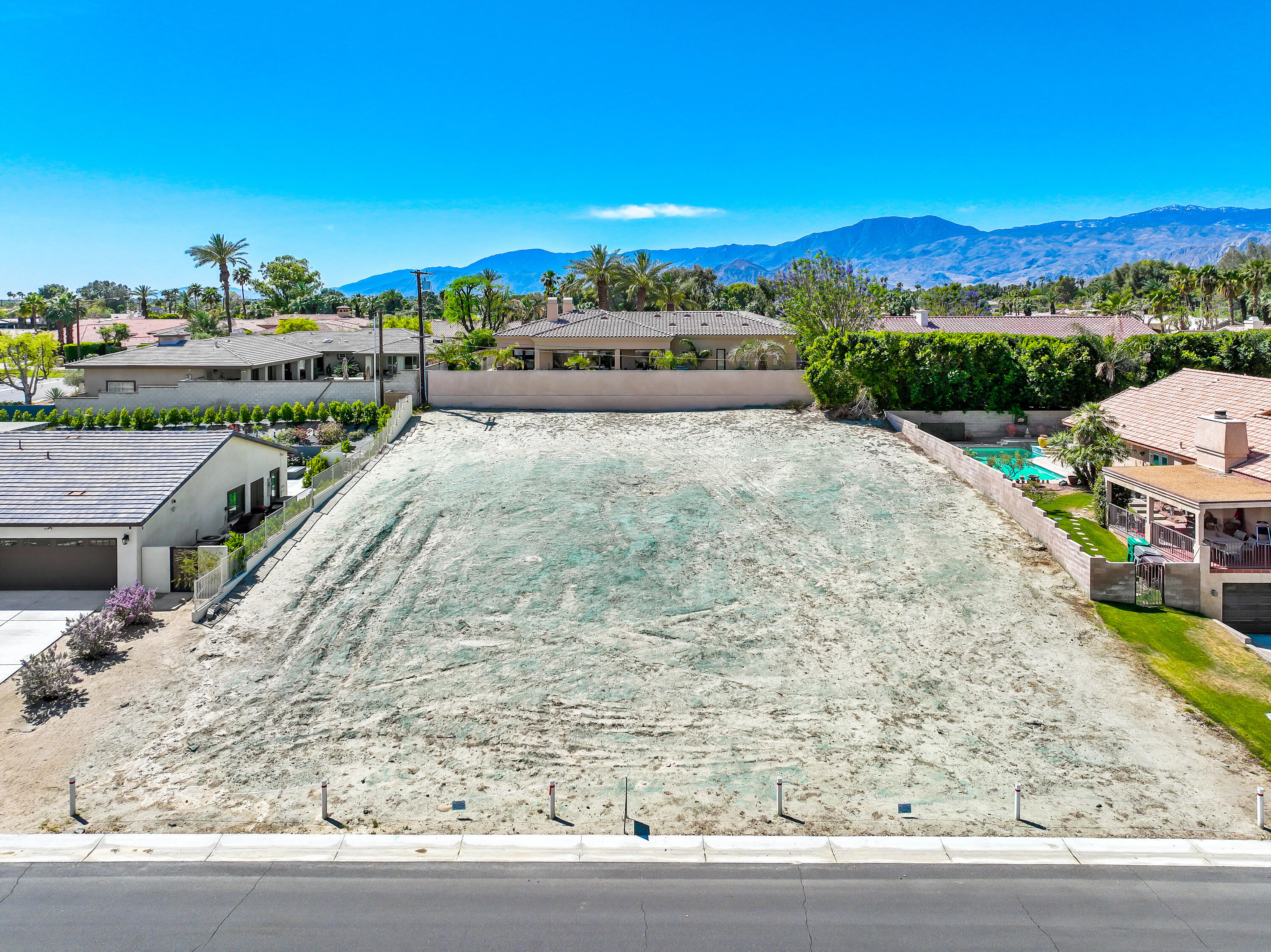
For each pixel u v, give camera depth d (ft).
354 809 49.01
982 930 38.01
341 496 105.50
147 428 150.61
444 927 38.11
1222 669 67.36
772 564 85.20
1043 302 448.24
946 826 47.42
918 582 81.15
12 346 209.15
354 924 38.32
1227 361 145.28
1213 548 77.77
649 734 57.31
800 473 113.39
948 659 67.62
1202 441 95.14
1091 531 94.27
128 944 36.81
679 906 39.96
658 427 139.74
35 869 42.73
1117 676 65.46
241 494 104.99
